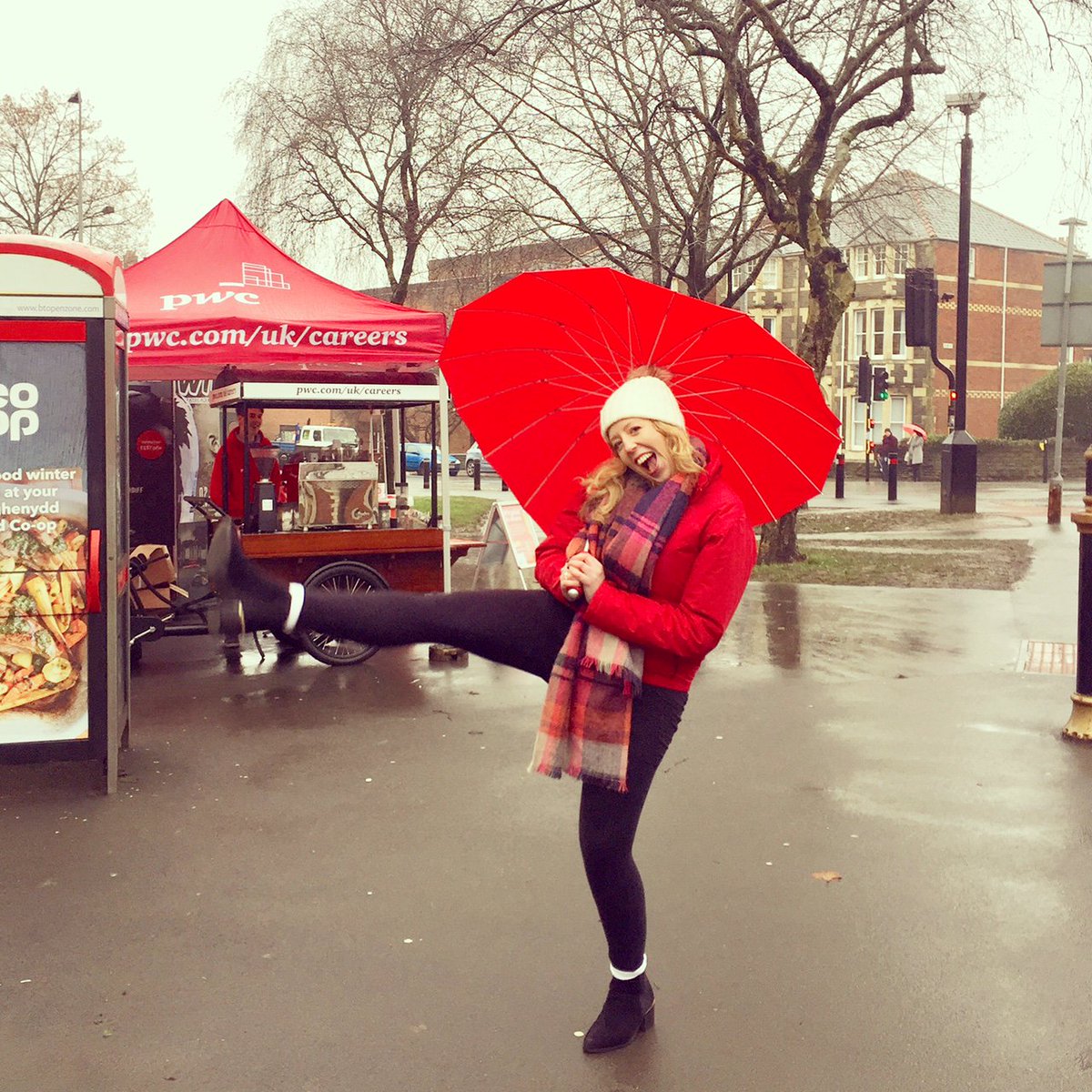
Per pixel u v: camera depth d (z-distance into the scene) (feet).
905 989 12.62
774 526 50.42
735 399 11.18
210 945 13.75
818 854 16.65
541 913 14.66
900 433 188.44
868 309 188.85
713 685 27.35
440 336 30.68
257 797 19.31
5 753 19.40
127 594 22.04
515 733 23.38
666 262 58.03
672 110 51.03
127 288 30.53
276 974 13.03
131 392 35.86
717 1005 12.31
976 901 14.96
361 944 13.79
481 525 68.54
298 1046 11.48
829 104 46.24
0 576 19.33
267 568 29.45
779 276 183.42
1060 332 53.57
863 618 36.50
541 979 12.89
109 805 18.92
